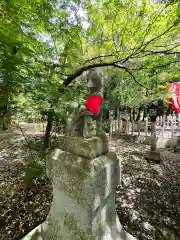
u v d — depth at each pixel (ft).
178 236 6.60
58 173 3.69
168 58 5.32
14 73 3.16
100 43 5.04
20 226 6.68
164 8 3.91
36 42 4.64
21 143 16.96
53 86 3.67
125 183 10.96
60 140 4.05
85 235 3.31
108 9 4.25
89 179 3.05
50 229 4.17
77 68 5.86
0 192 8.77
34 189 9.04
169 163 15.67
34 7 3.81
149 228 6.97
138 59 5.42
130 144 22.68
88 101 3.40
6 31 2.97
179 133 24.67
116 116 28.48
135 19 4.34
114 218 4.09
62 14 4.80
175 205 8.78
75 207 3.46
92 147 3.35
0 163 12.48
